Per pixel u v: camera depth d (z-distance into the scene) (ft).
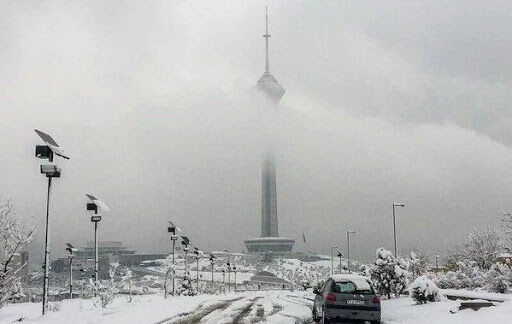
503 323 43.65
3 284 65.67
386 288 97.35
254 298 112.57
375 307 53.16
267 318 64.44
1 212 65.82
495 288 81.00
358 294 53.57
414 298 70.85
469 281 100.22
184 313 71.05
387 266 98.17
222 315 68.54
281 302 95.76
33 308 91.09
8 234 65.67
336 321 53.11
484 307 53.42
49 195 73.36
